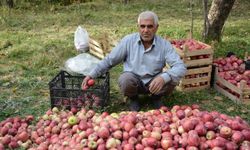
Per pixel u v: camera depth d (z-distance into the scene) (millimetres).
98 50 3857
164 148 1843
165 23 5977
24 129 2266
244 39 4805
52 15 6695
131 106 2680
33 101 2961
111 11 7059
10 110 2781
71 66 3541
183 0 8102
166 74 2400
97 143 1906
